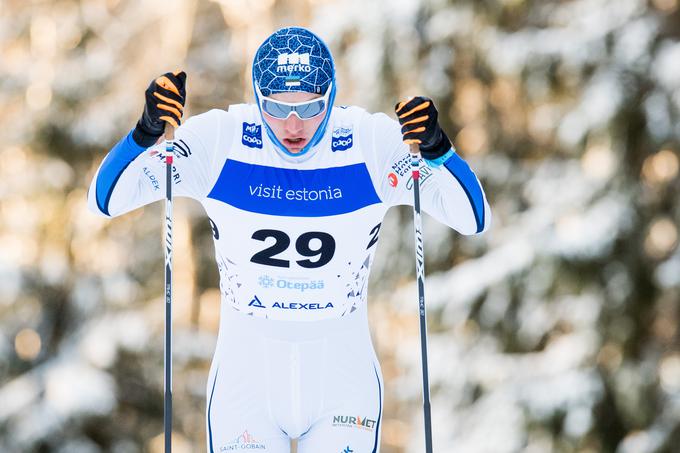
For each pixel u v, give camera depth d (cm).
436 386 3634
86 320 4044
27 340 3997
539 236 3462
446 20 3603
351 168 1334
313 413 1338
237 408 1330
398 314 3844
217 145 1323
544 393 3428
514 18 3647
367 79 3650
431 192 1357
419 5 3606
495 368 3544
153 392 4056
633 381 3372
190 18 5209
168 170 1284
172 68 4959
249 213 1321
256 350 1342
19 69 4034
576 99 3462
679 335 3472
